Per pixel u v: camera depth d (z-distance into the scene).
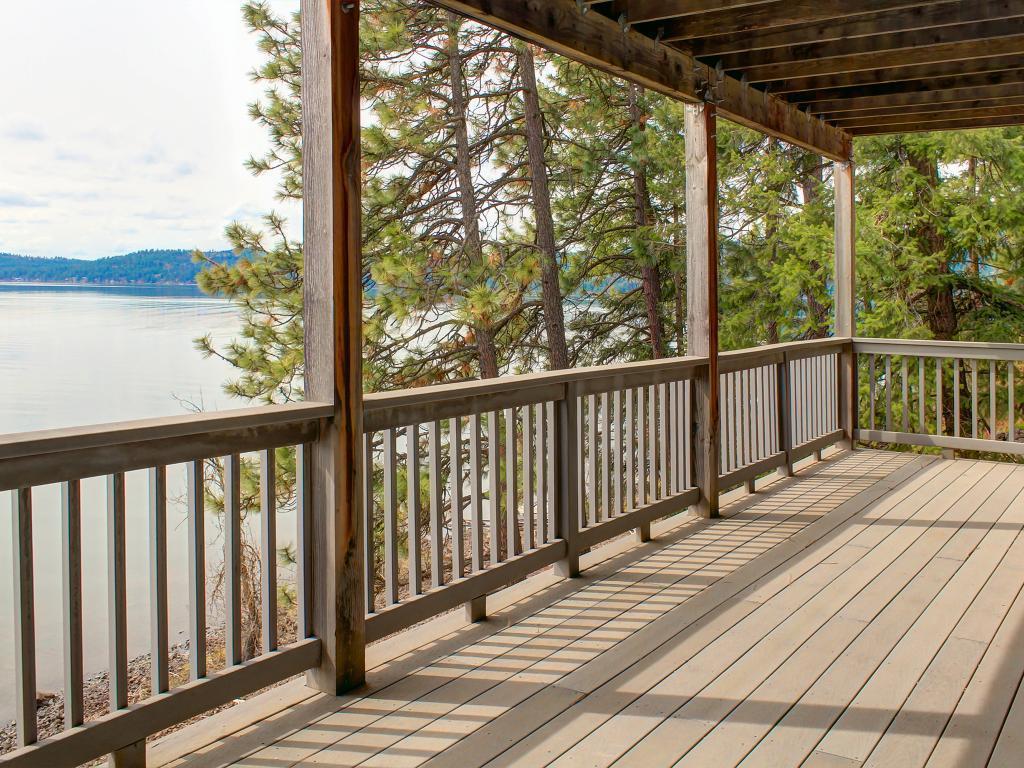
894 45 4.37
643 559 4.16
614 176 11.59
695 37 4.14
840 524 4.76
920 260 10.72
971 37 4.21
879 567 3.98
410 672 2.90
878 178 11.29
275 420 2.48
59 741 2.05
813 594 3.62
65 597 2.10
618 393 4.22
